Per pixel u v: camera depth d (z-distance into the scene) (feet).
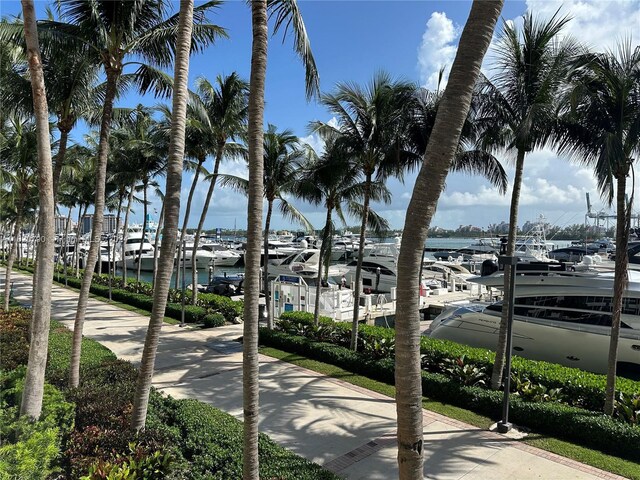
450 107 9.63
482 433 23.00
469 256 167.12
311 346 38.01
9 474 13.20
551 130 25.98
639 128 21.67
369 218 48.14
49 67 31.01
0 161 53.83
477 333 40.27
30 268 132.46
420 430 9.48
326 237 45.24
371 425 23.72
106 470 14.05
